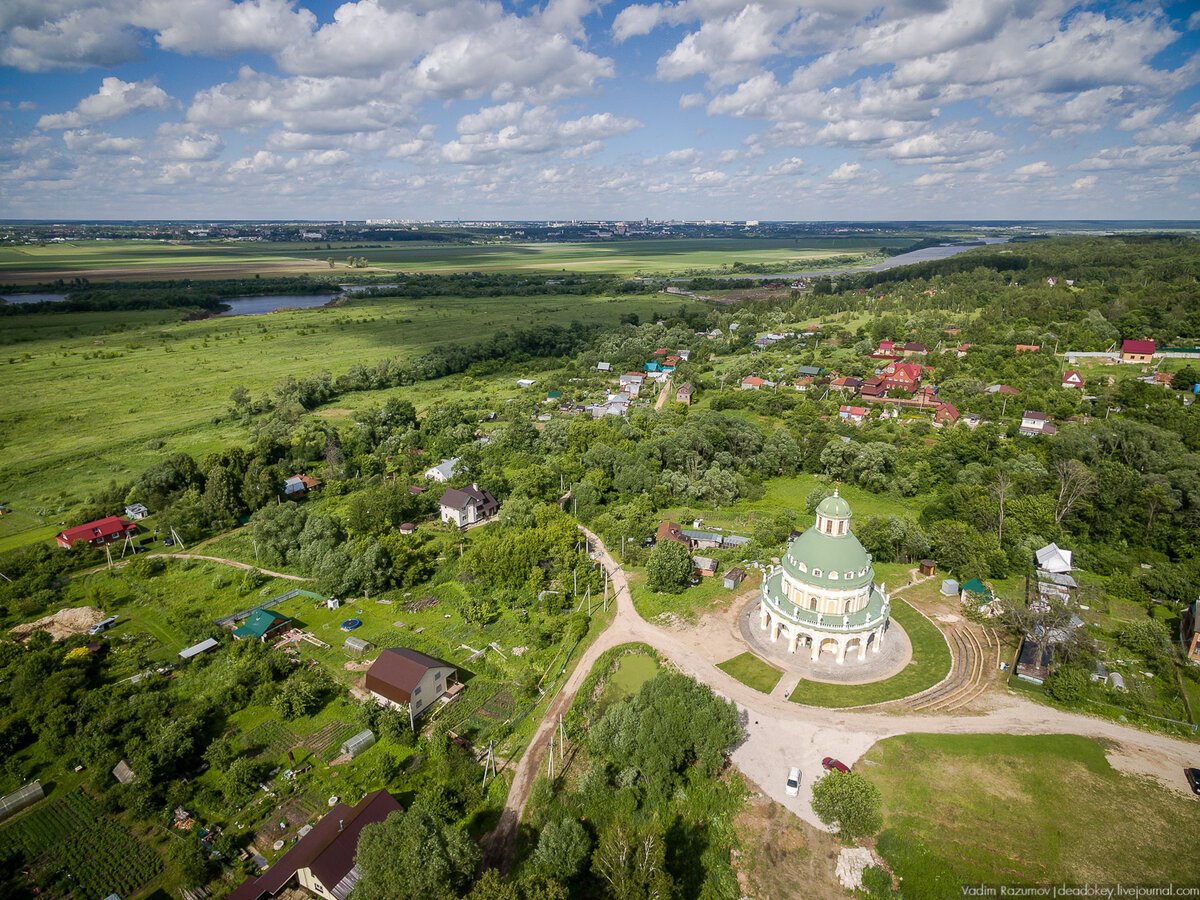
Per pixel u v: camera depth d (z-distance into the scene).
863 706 99.25
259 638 115.50
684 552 135.25
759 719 96.88
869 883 74.19
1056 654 104.56
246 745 93.06
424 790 85.19
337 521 159.88
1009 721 94.75
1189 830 76.69
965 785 84.12
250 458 187.62
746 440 195.75
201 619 121.81
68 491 181.62
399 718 93.88
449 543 151.25
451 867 67.25
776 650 113.31
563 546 141.12
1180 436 181.25
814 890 73.94
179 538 153.00
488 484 177.25
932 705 98.81
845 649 110.50
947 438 190.00
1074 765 86.31
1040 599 123.06
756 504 176.12
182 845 76.81
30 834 79.62
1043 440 184.62
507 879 74.75
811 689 103.25
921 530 149.25
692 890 75.19
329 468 195.00
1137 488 152.00
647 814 83.38
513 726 97.81
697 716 87.94
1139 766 86.00
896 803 82.31
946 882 73.06
